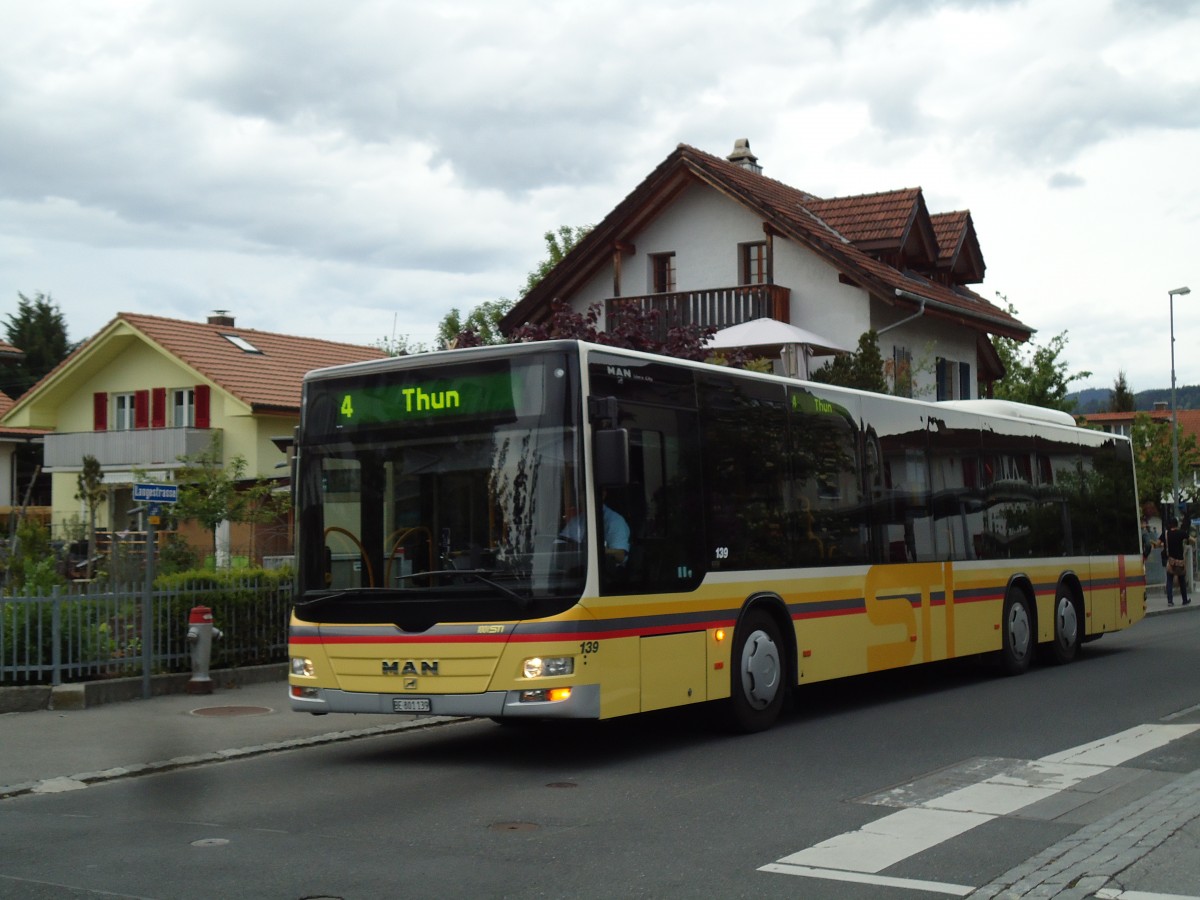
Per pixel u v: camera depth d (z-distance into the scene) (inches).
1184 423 4409.5
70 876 275.3
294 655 429.1
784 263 1238.9
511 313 1338.6
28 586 545.6
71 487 1717.5
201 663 576.7
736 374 476.7
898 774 389.4
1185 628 1011.9
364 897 257.0
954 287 1481.3
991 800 348.5
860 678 672.4
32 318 2854.3
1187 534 1496.1
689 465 445.4
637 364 427.5
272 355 1699.1
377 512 421.4
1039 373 1932.8
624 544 410.9
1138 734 460.1
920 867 278.1
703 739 466.6
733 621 460.8
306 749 462.6
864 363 1019.9
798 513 502.9
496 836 311.6
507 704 391.9
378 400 427.5
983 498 648.4
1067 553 730.2
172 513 1138.0
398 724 505.0
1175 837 297.4
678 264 1288.1
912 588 574.9
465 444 411.5
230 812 345.7
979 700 568.1
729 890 260.5
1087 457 773.3
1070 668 705.0
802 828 317.1
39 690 531.5
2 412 1953.7
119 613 565.3
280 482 1199.6
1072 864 275.3
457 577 401.4
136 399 1664.6
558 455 398.3
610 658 400.8
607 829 318.7
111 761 421.4
